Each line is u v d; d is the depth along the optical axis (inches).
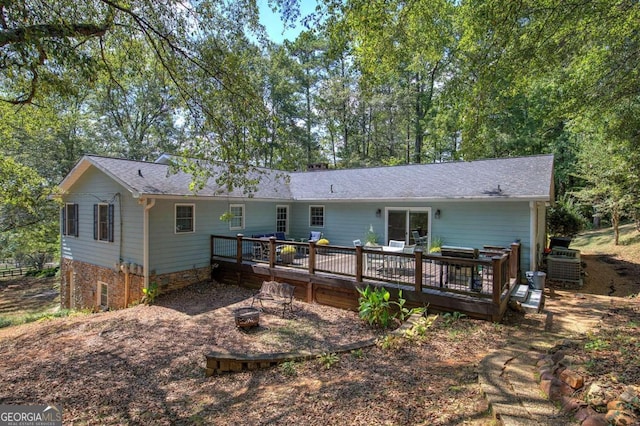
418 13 261.1
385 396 140.4
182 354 235.1
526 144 777.6
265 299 357.7
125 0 263.9
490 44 256.1
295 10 239.6
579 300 307.6
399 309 293.3
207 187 455.8
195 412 155.6
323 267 381.4
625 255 555.5
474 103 292.4
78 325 310.7
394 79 935.7
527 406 112.8
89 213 464.1
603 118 366.9
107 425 148.7
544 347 178.5
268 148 398.0
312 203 571.5
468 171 479.5
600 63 312.7
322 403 142.5
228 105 324.2
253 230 522.6
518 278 328.2
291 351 218.2
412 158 1086.4
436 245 427.5
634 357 135.9
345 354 198.5
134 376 203.0
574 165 721.0
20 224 635.5
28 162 733.3
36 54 199.8
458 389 138.1
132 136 982.4
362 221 513.7
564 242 505.0
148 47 324.2
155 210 391.5
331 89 1051.3
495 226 402.0
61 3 227.8
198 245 439.2
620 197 528.4
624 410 95.9
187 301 371.2
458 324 245.4
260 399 157.8
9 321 375.9
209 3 281.4
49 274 943.0
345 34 243.9
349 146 1168.8
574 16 241.8
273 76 1010.1
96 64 222.2
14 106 362.9
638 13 245.6
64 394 180.4
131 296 403.5
